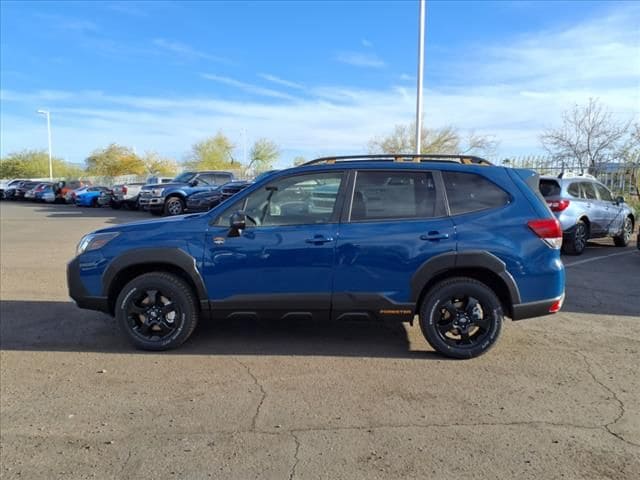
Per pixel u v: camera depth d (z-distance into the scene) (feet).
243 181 69.51
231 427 11.58
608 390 13.41
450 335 15.83
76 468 10.03
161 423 11.80
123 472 9.87
